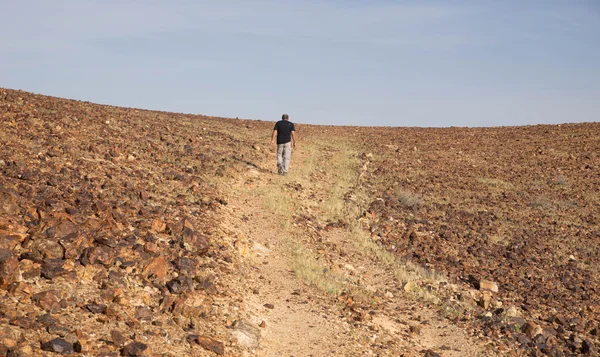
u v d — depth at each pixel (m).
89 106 20.09
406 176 20.64
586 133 32.53
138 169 11.94
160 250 7.36
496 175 22.39
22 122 12.71
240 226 10.37
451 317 8.72
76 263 6.11
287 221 11.71
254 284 7.71
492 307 9.56
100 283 5.88
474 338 7.98
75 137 12.97
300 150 23.00
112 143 13.69
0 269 5.23
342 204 14.89
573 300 10.67
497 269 11.92
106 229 7.36
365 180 18.98
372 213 14.37
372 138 30.55
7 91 17.70
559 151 27.91
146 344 4.83
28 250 6.02
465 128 37.84
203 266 7.47
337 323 7.07
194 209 10.05
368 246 11.82
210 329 5.70
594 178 22.55
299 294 7.88
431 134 33.44
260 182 14.67
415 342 7.30
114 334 4.71
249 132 25.48
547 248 13.88
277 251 9.73
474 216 16.09
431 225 14.56
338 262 10.34
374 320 7.65
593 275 12.38
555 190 20.47
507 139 31.47
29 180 8.62
